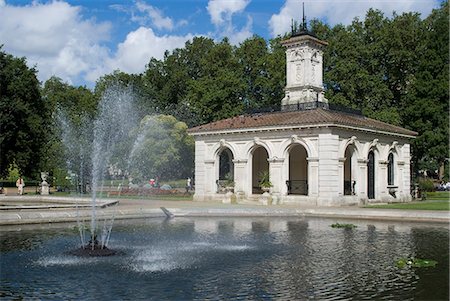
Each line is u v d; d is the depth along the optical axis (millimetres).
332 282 14727
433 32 66562
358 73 70250
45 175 61688
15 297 13164
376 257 18797
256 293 13484
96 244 20453
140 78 98000
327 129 44531
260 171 57250
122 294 13422
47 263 17672
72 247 20859
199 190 53125
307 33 53719
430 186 66000
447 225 29891
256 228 28125
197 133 53125
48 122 75500
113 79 96000
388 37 71250
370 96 71438
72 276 15625
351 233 25891
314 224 30438
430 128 65125
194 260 18266
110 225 29266
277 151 47875
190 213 34938
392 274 15781
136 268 16828
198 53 101875
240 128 49688
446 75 64375
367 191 49656
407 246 21453
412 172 71938
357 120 49656
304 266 17109
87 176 76812
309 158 45500
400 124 68625
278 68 78812
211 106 79312
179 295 13312
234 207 38812
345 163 53938
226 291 13703
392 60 72000
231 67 85438
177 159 70750
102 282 14789
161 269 16703
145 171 73938
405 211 33562
